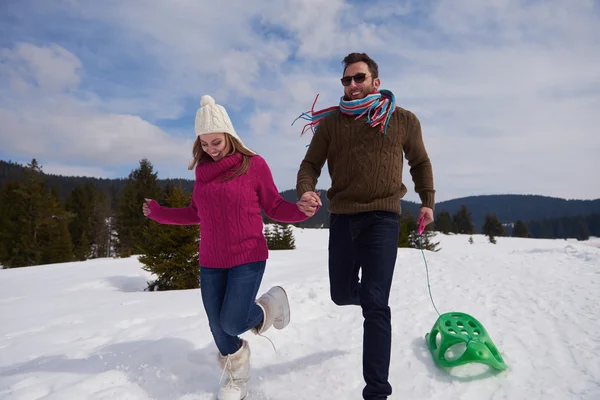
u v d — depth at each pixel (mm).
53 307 5609
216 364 2801
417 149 2525
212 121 2246
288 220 2297
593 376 2402
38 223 31547
